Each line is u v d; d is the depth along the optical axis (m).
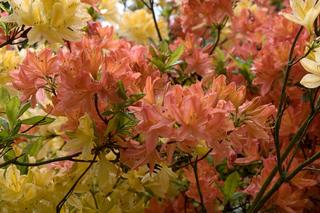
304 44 1.29
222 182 1.33
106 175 1.08
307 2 1.07
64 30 1.14
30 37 1.12
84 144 1.06
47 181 1.14
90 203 1.17
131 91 1.05
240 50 1.63
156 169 1.15
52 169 1.19
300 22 1.07
